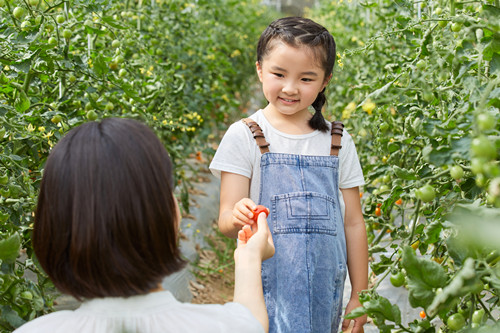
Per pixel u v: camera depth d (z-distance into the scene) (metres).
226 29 5.77
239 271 1.13
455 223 1.11
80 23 2.00
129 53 3.13
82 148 0.98
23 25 1.80
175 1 3.91
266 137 1.68
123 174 0.96
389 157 2.15
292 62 1.58
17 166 1.58
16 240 1.18
